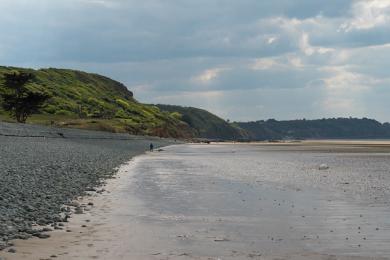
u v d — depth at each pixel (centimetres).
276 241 1339
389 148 11462
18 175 2450
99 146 8162
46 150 4781
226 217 1748
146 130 19650
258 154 8212
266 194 2453
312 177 3475
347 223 1619
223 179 3306
